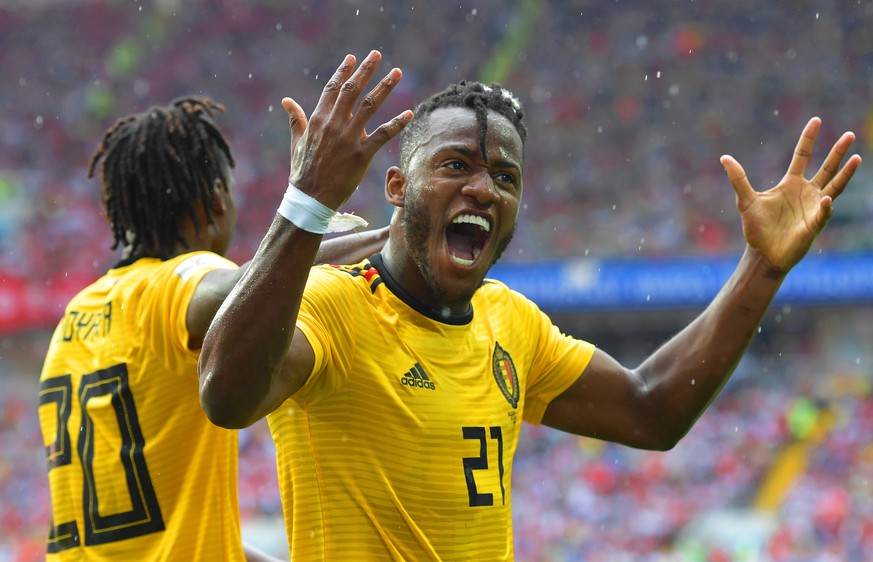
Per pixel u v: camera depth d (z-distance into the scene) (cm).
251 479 6619
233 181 1227
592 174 9806
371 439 884
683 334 1106
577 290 8238
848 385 7831
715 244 8756
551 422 1099
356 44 11381
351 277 920
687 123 10206
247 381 771
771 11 11038
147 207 1157
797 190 1074
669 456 6969
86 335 1091
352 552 875
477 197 903
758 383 8125
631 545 6341
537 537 6450
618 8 11312
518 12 11431
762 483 6781
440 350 934
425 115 941
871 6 10831
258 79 11100
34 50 11356
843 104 10169
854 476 6556
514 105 960
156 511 1038
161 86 11125
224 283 995
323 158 777
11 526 6775
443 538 898
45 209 9412
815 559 5772
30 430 7850
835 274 8088
